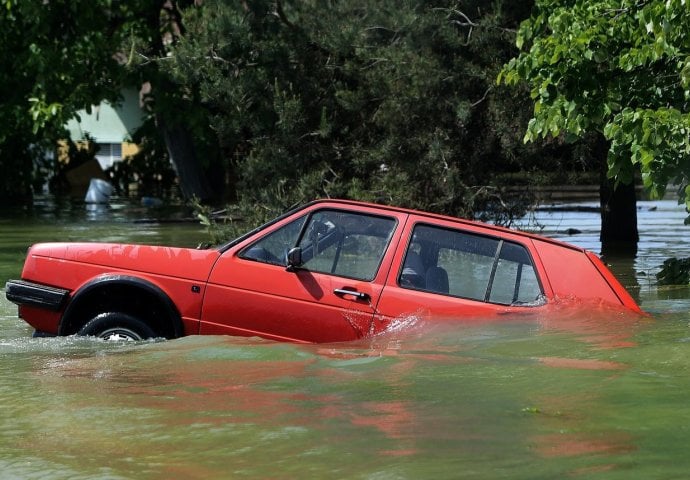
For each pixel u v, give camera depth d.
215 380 9.75
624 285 19.92
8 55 44.66
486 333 11.45
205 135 45.53
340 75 28.34
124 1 41.19
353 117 27.94
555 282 12.13
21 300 12.45
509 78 17.73
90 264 12.49
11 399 9.07
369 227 12.40
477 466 6.61
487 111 25.70
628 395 8.53
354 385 9.30
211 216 33.31
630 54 16.08
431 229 12.31
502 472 6.46
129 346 11.87
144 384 9.66
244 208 27.70
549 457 6.77
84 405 8.77
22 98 45.16
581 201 46.38
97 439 7.62
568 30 16.58
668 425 7.54
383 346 11.37
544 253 12.24
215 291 12.21
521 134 24.47
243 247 12.48
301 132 27.67
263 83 27.83
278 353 11.09
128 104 64.25
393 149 26.16
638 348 10.51
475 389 8.95
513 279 12.12
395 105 25.67
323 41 26.94
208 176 53.53
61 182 60.41
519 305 11.99
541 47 16.92
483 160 26.09
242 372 10.11
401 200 25.58
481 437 7.34
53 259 12.59
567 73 16.84
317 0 27.97
